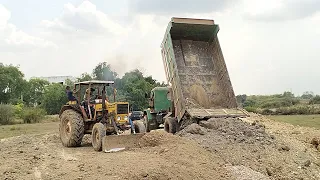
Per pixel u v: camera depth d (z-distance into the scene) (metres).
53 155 10.30
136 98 33.94
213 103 13.42
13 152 11.05
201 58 14.50
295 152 9.69
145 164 7.50
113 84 12.82
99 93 12.69
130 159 8.19
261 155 9.18
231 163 8.62
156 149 9.36
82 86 12.88
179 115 12.72
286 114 29.27
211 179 7.16
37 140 14.52
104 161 8.18
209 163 8.13
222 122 11.09
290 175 8.18
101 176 6.91
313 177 8.20
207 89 13.66
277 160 8.95
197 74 13.95
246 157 8.98
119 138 10.74
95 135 11.22
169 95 14.55
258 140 10.13
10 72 52.81
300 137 11.83
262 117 17.59
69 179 6.91
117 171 7.13
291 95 41.59
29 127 25.72
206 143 9.76
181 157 8.21
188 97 13.20
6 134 19.80
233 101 12.95
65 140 12.44
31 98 58.47
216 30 14.13
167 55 13.78
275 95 41.41
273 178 8.02
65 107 13.21
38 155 10.27
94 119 12.08
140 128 13.13
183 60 14.21
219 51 13.98
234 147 9.53
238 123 11.17
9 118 31.72
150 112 17.38
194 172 7.29
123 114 11.91
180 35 14.62
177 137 9.92
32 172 7.80
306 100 39.94
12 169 8.02
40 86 59.22
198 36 14.82
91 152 10.64
